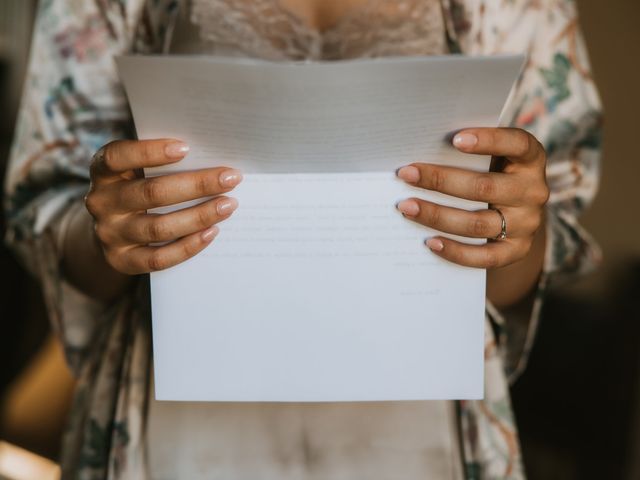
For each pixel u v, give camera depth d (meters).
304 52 0.78
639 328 1.63
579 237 0.85
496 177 0.61
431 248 0.64
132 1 0.84
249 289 0.65
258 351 0.67
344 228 0.64
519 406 1.86
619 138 1.83
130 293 0.84
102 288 0.82
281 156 0.61
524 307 0.83
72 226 0.80
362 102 0.56
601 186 1.86
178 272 0.65
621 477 1.62
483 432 0.80
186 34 0.79
